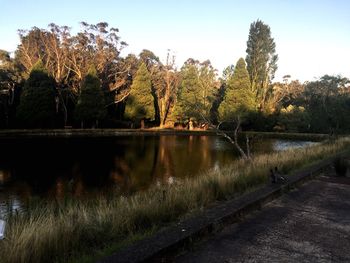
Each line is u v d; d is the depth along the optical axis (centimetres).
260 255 420
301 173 959
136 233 479
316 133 4481
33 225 438
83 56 5322
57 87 4831
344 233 517
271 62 5666
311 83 5216
